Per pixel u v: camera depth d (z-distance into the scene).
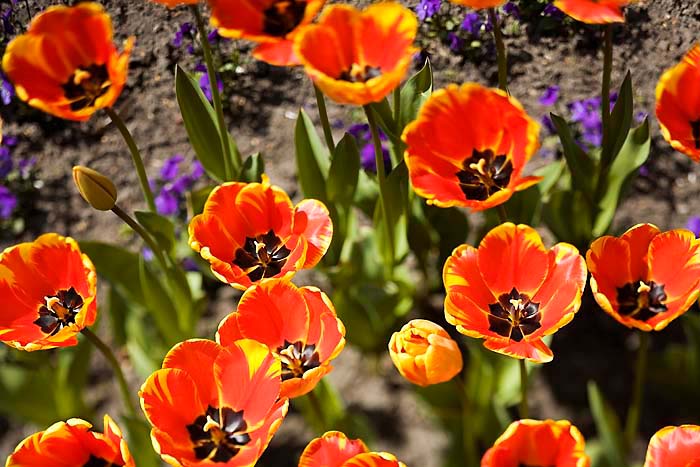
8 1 1.91
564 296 1.25
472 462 1.44
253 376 1.21
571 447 1.17
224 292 1.65
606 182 1.52
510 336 1.27
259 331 1.25
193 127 1.51
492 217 1.52
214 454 1.21
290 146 1.77
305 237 1.33
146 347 1.53
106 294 1.66
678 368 1.49
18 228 1.72
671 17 1.83
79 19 1.31
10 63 1.31
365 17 1.27
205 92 1.75
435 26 1.83
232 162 1.52
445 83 1.80
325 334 1.25
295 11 1.33
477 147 1.29
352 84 1.24
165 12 1.89
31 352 1.55
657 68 1.79
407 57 1.23
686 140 1.31
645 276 1.28
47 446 1.21
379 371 1.57
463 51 1.82
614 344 1.58
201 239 1.31
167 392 1.21
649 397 1.54
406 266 1.65
